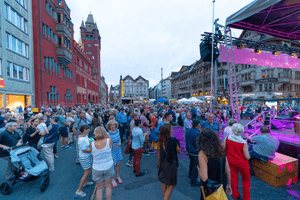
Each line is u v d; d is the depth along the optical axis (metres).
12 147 3.68
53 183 3.95
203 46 8.20
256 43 9.66
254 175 4.18
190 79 60.50
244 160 2.87
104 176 2.84
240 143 2.86
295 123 6.30
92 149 2.78
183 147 6.91
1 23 12.80
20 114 14.14
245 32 32.69
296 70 30.98
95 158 2.80
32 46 16.78
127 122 7.78
